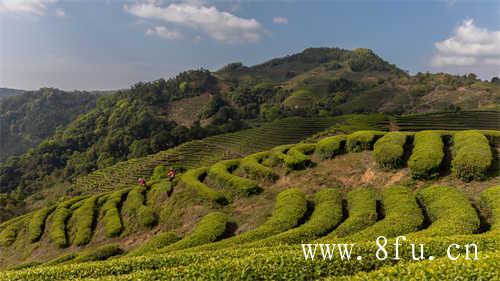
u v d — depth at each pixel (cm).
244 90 16012
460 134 2602
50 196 8594
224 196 2827
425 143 2564
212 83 17775
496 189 1817
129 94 15500
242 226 2381
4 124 17900
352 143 2998
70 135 12862
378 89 14438
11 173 10731
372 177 2577
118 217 3150
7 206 7388
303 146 3312
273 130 7312
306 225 1848
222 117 12900
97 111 15100
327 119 7631
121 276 1183
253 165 3145
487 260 926
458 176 2195
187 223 2708
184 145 7812
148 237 2800
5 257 3503
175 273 1162
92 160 10806
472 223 1516
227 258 1291
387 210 1888
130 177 6738
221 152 6681
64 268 1359
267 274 1116
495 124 5656
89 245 2945
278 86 17650
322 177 2770
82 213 3438
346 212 2114
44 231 3575
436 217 1738
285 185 2836
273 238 1691
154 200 3272
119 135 11219
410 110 11325
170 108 14950
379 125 5791
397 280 906
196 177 3325
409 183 2334
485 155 2141
